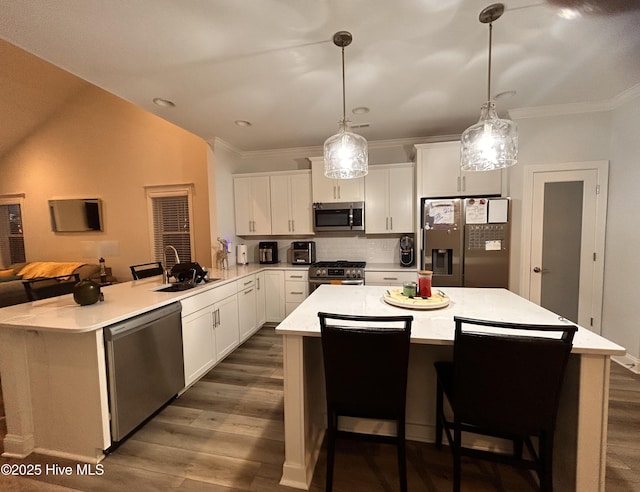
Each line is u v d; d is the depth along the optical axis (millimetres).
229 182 4082
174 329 2217
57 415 1748
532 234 3039
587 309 2953
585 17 1601
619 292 2730
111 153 4875
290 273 3838
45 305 2010
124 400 1790
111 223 4980
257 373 2711
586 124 2854
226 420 2053
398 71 2152
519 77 2271
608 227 2842
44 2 1416
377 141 3900
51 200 5121
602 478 1247
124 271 4980
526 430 1219
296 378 1496
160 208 4793
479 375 1217
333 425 1408
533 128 2975
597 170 2854
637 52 1944
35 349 1738
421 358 1773
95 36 1697
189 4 1454
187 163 4594
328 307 1810
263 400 2291
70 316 1753
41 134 5094
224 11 1512
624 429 1865
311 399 1653
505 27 1681
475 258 3057
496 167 1818
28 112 4797
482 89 2465
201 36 1714
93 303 2023
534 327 1120
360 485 1507
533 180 3006
